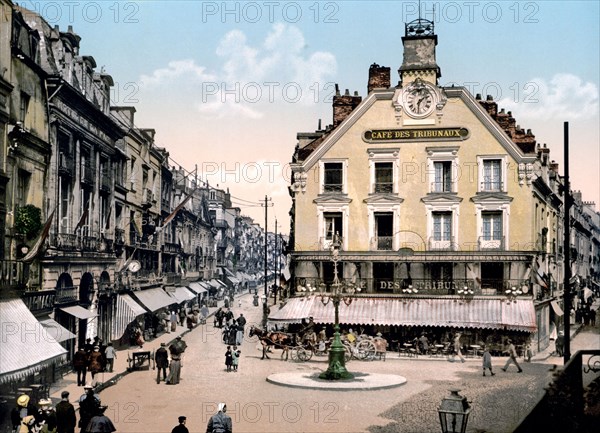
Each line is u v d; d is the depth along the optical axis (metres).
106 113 37.34
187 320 51.88
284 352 38.19
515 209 39.38
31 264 25.39
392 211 40.91
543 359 36.41
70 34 32.28
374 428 18.62
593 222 82.19
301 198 41.94
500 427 18.00
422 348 37.38
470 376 29.30
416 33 41.91
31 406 16.97
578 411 11.63
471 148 40.31
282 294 48.06
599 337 44.53
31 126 26.03
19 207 24.28
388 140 41.31
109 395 24.08
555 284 49.09
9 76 23.12
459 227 40.09
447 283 39.28
